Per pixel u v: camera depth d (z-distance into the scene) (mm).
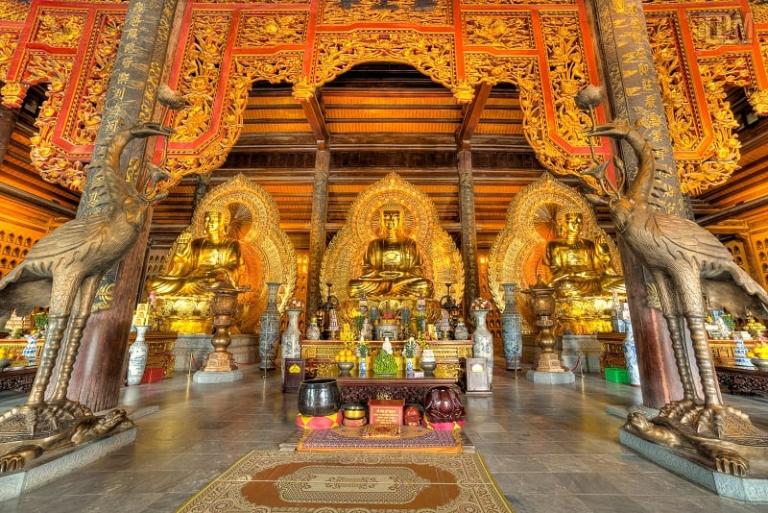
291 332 6906
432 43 6043
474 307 6902
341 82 14328
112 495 2219
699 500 2172
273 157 15789
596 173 3553
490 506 2029
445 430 3398
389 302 9547
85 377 3869
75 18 5645
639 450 2961
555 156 5387
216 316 7797
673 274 3100
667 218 3199
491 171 15500
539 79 5719
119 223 3184
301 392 3633
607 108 5168
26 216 12195
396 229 11555
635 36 5023
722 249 3041
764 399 5402
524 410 4590
